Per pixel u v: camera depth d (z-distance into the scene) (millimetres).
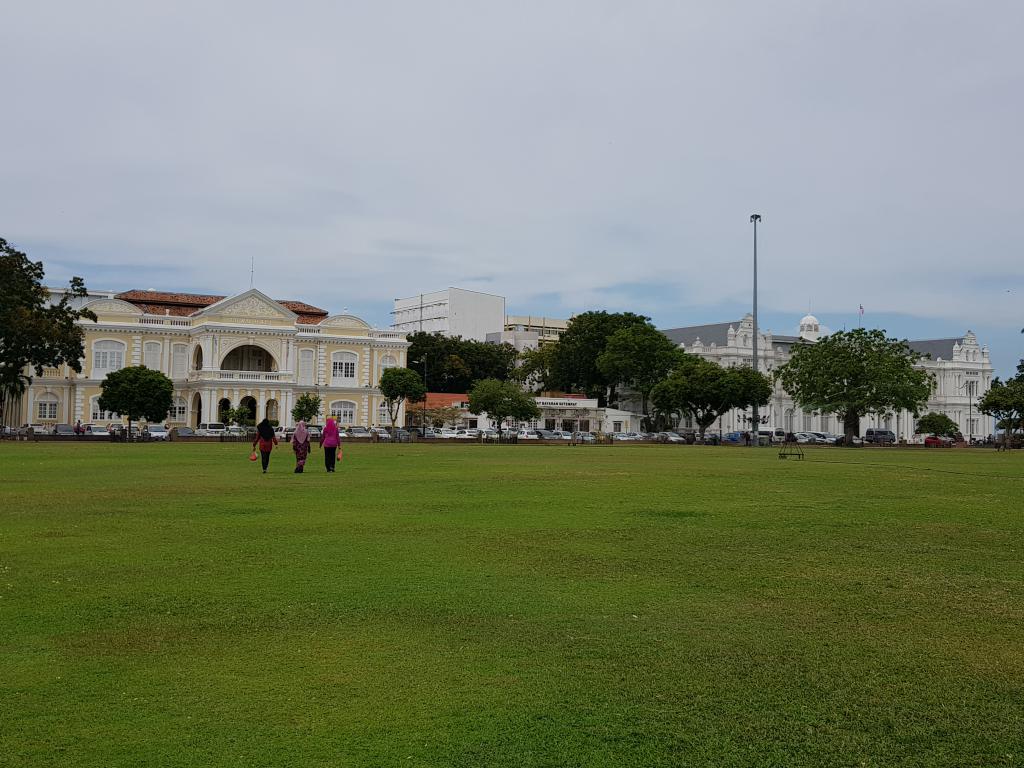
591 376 132875
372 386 114062
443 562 15094
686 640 10531
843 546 17469
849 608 12242
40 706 8266
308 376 111188
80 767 7047
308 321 119250
